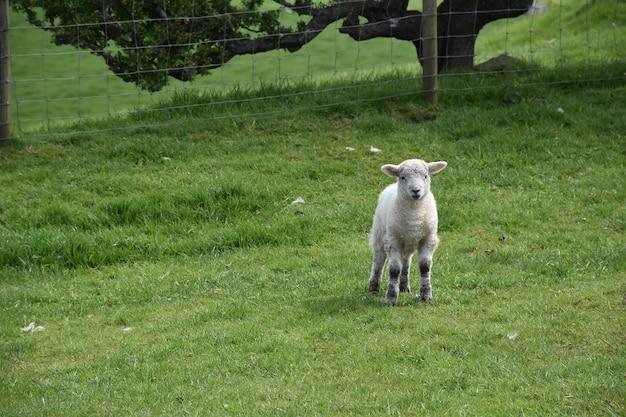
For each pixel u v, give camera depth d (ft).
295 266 45.37
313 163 55.88
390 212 38.81
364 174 54.90
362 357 34.37
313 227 49.44
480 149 56.65
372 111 61.67
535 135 58.08
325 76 89.25
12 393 33.55
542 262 43.32
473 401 30.40
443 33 68.69
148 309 41.86
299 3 65.05
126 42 62.13
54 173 55.21
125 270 46.55
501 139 57.57
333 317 38.58
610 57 75.41
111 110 88.63
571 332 35.22
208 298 42.63
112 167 55.88
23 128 69.62
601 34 85.56
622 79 65.72
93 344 38.29
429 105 61.98
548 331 35.50
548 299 38.93
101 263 47.50
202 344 37.04
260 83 68.03
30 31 115.85
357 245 47.55
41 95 97.09
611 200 50.57
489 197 51.75
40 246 47.67
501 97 63.10
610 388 30.30
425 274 39.42
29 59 108.68
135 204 51.13
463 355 33.96
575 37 87.35
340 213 50.49
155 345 37.45
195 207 51.55
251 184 53.16
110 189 53.57
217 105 62.80
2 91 58.03
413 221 38.45
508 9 67.92
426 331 36.17
